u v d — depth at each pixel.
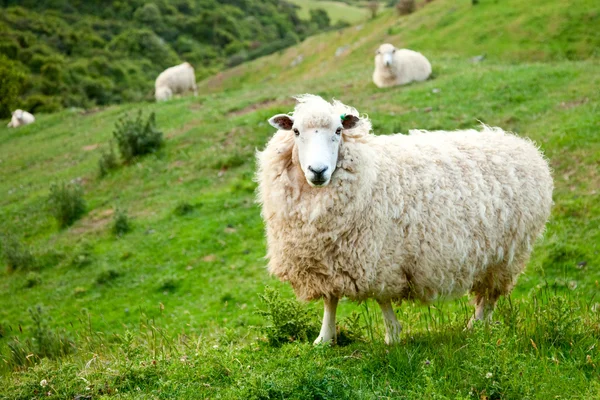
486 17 30.33
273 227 6.01
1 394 5.18
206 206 15.14
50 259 14.40
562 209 11.47
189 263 13.02
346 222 5.63
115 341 10.04
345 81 24.59
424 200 5.89
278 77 44.28
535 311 5.84
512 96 17.50
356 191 5.62
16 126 31.86
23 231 16.67
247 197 15.20
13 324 11.57
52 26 66.12
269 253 6.33
